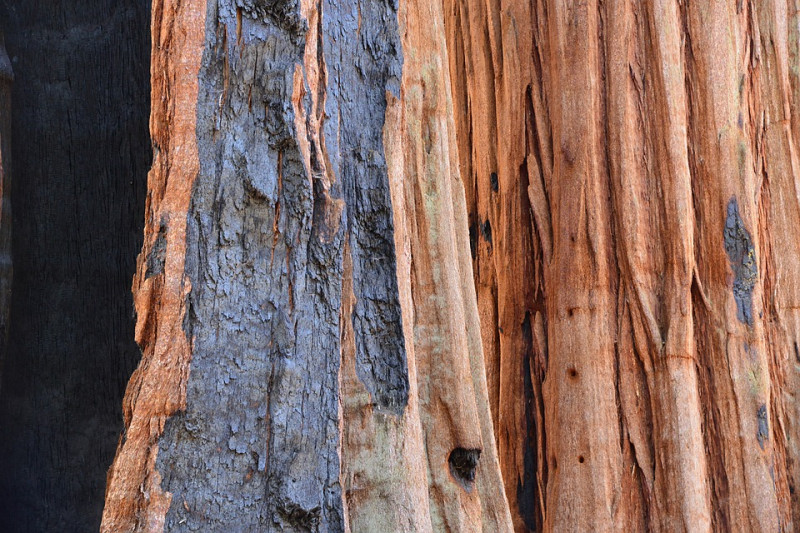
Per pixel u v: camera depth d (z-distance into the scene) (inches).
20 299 95.9
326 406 79.7
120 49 100.8
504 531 109.1
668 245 158.7
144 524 71.7
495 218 185.3
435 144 115.7
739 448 156.7
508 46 179.9
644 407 155.7
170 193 77.8
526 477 169.0
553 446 161.5
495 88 186.1
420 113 115.6
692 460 151.6
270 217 80.0
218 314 76.5
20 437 94.1
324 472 77.8
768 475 156.3
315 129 85.9
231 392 75.5
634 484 153.7
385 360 92.5
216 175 78.7
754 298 161.2
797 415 178.7
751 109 175.5
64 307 96.7
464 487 105.2
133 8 101.3
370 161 94.3
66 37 100.6
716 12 166.7
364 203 93.2
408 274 99.0
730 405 157.9
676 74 162.9
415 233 111.5
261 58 81.9
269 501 74.8
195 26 80.3
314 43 88.5
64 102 99.5
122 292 97.7
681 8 166.9
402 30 109.2
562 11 168.9
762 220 181.0
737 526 155.4
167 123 80.9
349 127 93.6
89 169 99.2
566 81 166.6
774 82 188.4
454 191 121.5
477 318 116.8
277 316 78.7
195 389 74.4
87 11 101.3
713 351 159.5
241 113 80.6
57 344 96.0
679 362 154.3
